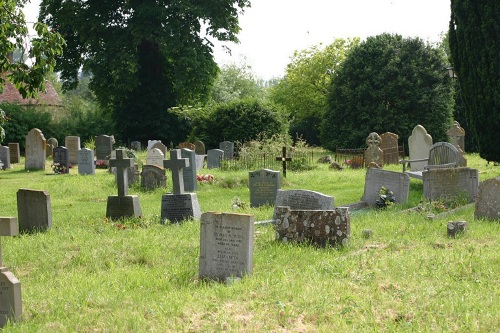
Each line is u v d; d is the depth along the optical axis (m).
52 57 18.34
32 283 10.84
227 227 10.77
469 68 24.16
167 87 53.72
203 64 50.59
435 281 9.83
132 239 14.21
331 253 12.42
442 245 12.61
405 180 19.47
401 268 10.62
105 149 40.91
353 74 52.06
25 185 27.30
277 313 8.39
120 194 18.06
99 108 57.03
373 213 17.80
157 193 24.52
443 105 50.69
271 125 44.00
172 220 17.62
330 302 8.82
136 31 48.69
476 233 13.72
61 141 54.91
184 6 48.56
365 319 8.12
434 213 17.16
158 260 12.31
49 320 8.72
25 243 14.16
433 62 51.50
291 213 13.40
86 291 10.01
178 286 10.46
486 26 23.27
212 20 49.81
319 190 24.95
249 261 10.68
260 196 20.36
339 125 52.84
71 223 17.55
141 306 9.14
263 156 33.28
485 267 10.52
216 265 10.84
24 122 52.91
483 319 8.01
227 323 8.10
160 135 53.28
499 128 23.89
